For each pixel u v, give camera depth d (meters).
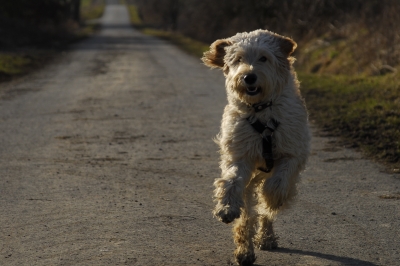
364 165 10.49
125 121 14.86
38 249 6.73
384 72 21.62
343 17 32.97
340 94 17.33
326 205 8.30
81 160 11.08
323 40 31.05
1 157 11.31
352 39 27.69
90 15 119.12
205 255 6.57
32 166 10.63
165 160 11.04
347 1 34.34
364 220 7.66
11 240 7.02
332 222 7.61
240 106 6.79
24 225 7.55
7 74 25.83
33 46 42.78
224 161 6.83
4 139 12.91
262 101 6.66
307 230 7.35
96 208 8.25
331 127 13.39
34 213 8.03
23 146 12.24
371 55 23.97
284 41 7.08
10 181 9.66
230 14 49.47
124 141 12.65
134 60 33.47
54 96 19.34
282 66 7.00
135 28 88.38
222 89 20.67
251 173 6.73
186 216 7.91
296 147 6.63
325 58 28.23
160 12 94.88
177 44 49.25
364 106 14.76
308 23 36.03
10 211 8.12
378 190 9.00
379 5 28.55
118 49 42.94
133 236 7.14
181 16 82.00
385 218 7.71
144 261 6.36
